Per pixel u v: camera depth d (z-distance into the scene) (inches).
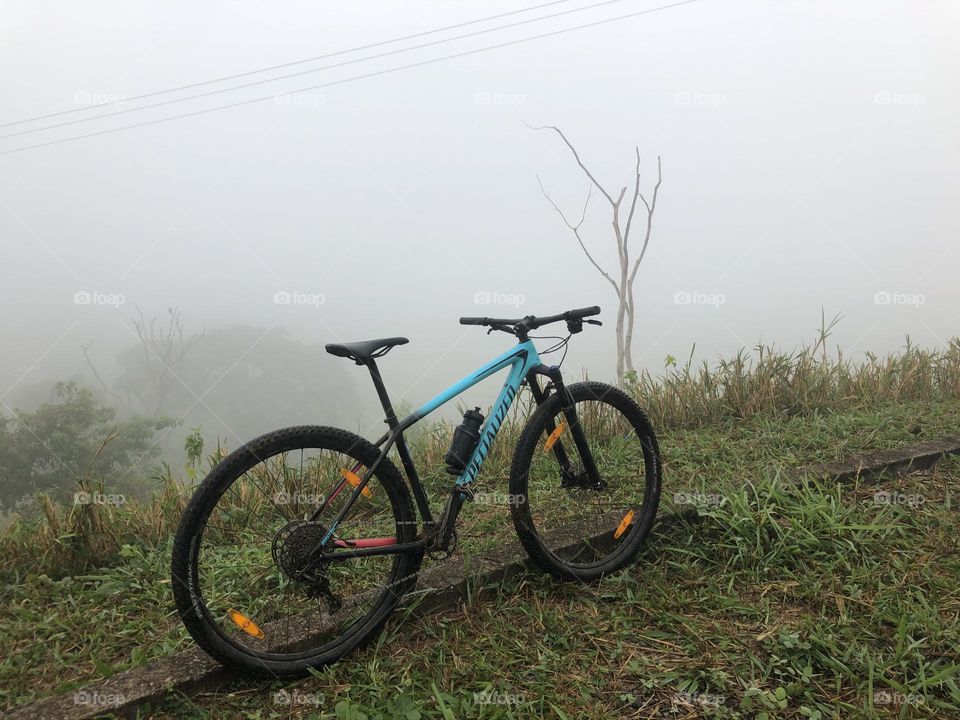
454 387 85.0
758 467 129.4
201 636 67.1
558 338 96.5
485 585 87.9
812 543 93.2
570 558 95.7
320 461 98.0
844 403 178.5
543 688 67.6
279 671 71.1
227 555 97.9
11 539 105.7
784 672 69.0
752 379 179.9
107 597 92.6
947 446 133.4
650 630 78.7
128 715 65.9
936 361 208.8
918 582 85.3
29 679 74.6
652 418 171.5
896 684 64.3
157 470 130.6
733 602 81.6
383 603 80.0
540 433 92.6
